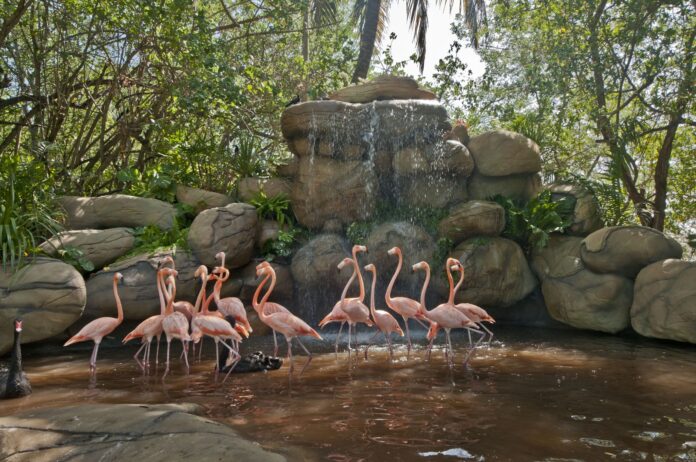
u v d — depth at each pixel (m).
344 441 3.89
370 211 10.96
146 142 14.31
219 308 7.38
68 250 8.62
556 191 11.02
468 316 7.06
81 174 13.44
